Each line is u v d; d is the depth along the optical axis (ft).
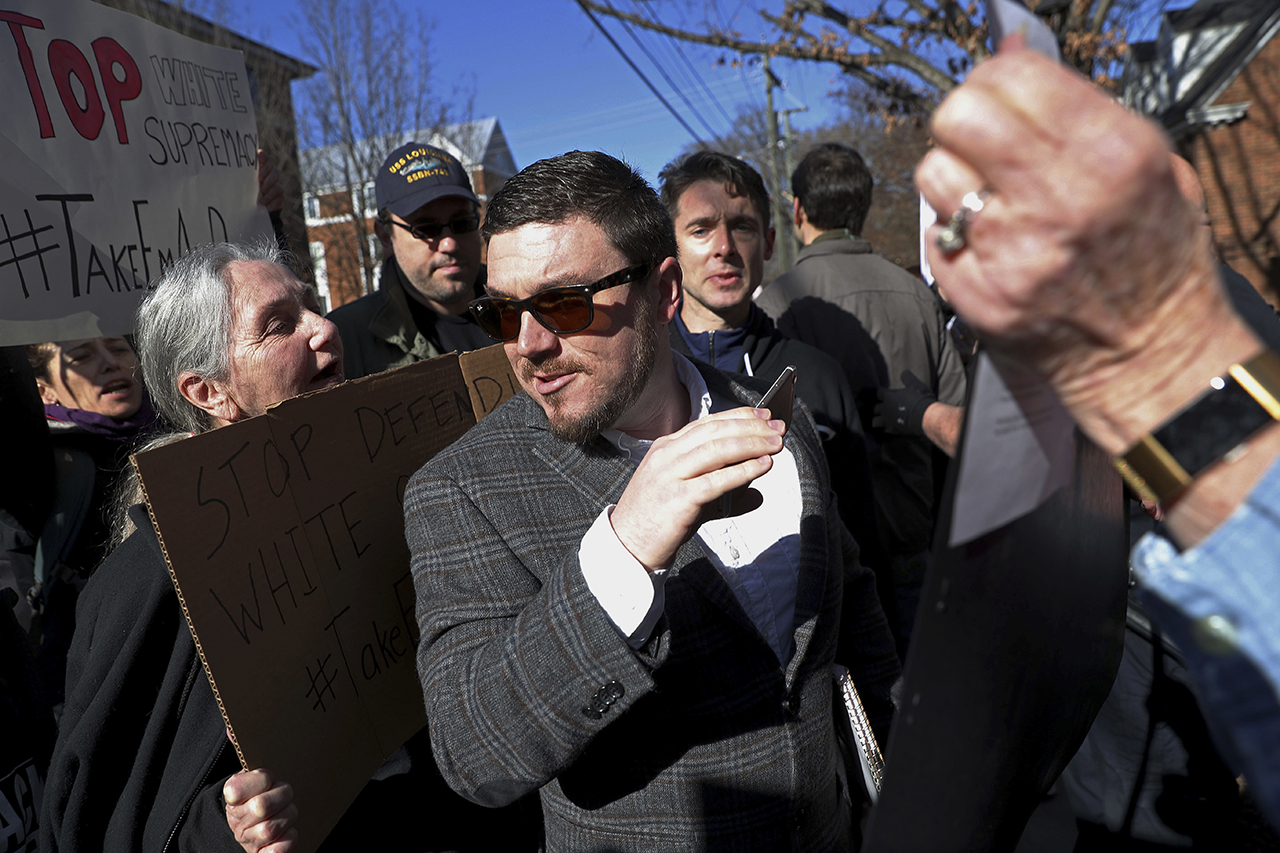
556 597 3.43
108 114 6.57
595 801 4.06
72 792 4.16
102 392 7.70
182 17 40.60
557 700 3.37
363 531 4.72
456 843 5.07
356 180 55.11
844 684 4.72
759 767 4.01
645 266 4.14
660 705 3.93
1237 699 1.56
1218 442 1.57
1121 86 35.96
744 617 3.98
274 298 5.00
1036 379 1.74
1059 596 2.33
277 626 3.98
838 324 9.45
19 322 5.76
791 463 4.72
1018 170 1.45
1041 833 5.51
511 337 4.09
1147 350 1.57
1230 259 59.36
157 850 3.99
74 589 7.27
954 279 1.59
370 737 4.54
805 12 37.45
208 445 3.76
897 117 42.98
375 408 4.99
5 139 5.78
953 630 1.82
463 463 4.19
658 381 4.52
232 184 7.89
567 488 4.18
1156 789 5.46
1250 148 58.08
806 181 9.95
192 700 4.15
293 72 51.47
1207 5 62.03
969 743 2.07
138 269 6.66
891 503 9.12
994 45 1.68
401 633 4.91
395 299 10.08
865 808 4.87
